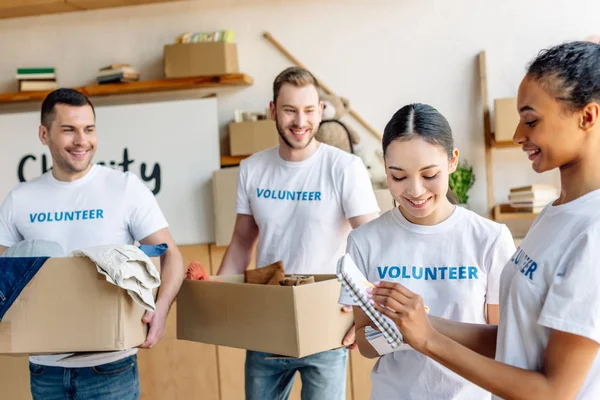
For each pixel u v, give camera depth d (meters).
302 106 2.26
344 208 2.31
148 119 3.56
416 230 1.60
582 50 1.05
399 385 1.60
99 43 3.93
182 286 2.12
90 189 2.19
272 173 2.40
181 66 3.61
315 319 1.88
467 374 1.14
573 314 1.02
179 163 3.55
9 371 3.33
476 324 1.42
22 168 3.63
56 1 3.71
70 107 2.12
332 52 3.74
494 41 3.62
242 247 2.55
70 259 1.76
